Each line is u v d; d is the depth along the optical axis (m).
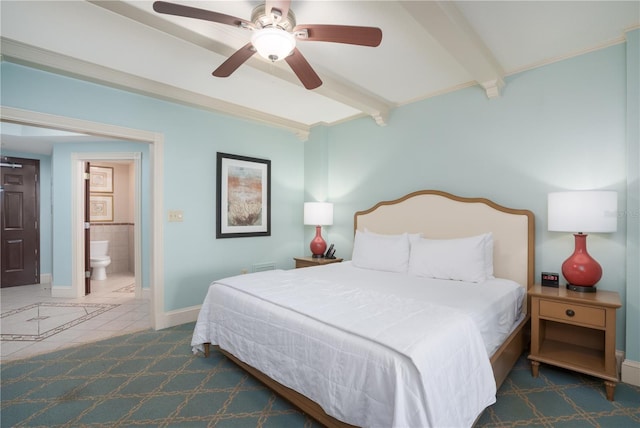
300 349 1.72
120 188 6.62
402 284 2.55
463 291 2.32
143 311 3.94
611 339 2.02
